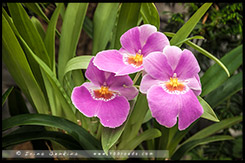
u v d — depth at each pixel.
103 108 0.49
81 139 0.57
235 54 0.63
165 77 0.48
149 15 0.61
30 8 0.66
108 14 0.68
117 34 0.59
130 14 0.58
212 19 0.86
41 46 0.59
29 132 0.59
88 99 0.49
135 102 0.55
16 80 0.63
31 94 0.62
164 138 0.64
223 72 0.62
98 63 0.48
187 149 0.65
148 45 0.50
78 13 0.63
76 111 0.63
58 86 0.56
